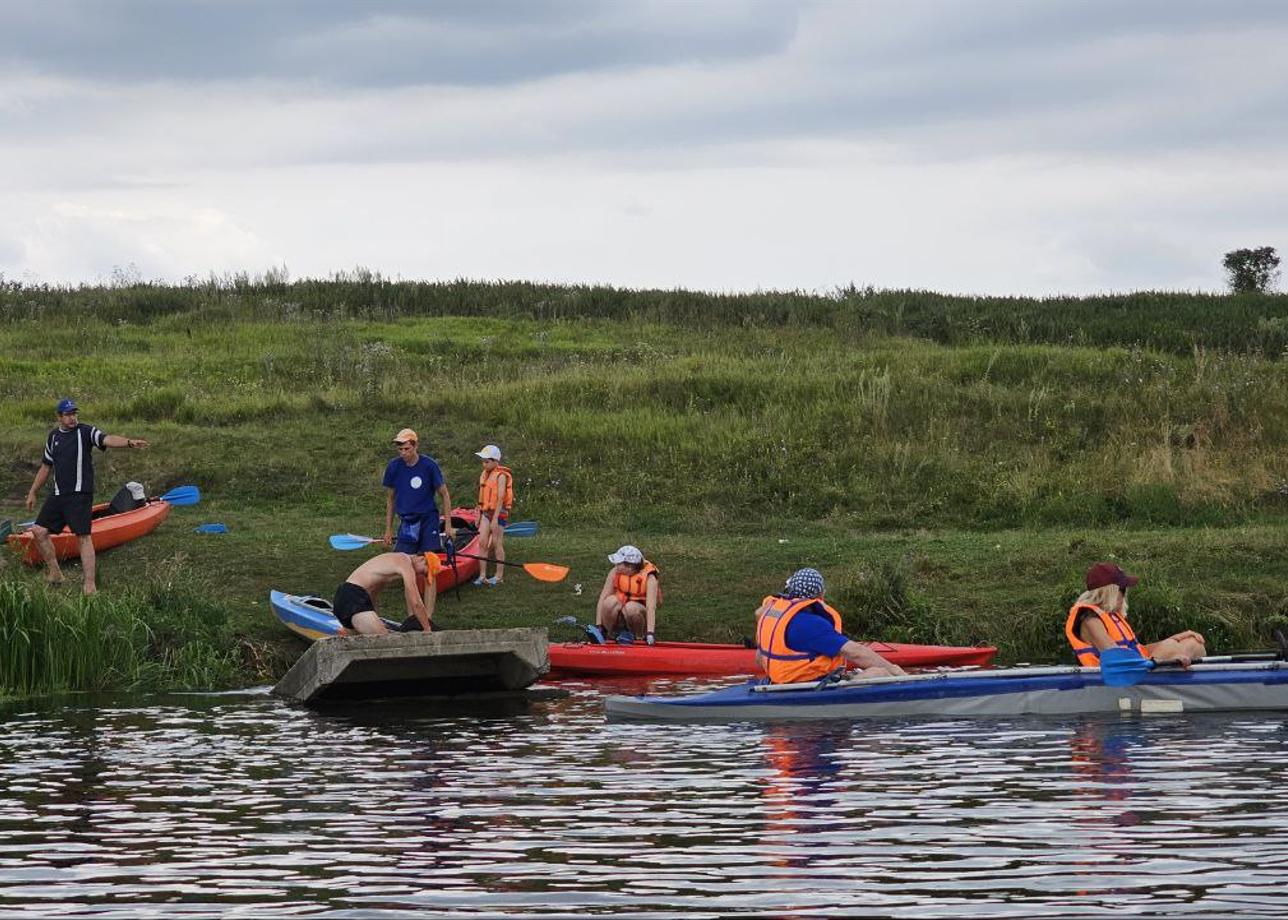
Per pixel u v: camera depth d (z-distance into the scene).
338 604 18.88
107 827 10.84
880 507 29.58
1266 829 10.27
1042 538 26.00
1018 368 37.03
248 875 9.47
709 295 57.50
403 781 12.53
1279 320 50.66
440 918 8.49
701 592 23.81
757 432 32.56
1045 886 8.93
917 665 19.91
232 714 16.75
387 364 42.62
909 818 10.84
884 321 52.75
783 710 15.92
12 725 15.92
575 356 44.66
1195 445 31.28
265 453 31.86
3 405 35.84
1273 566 23.45
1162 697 15.91
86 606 19.41
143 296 55.50
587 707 17.17
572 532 28.38
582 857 9.81
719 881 9.16
